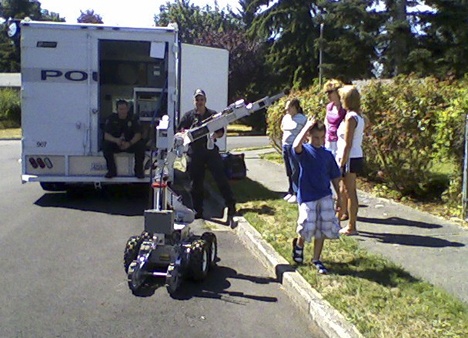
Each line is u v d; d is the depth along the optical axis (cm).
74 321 497
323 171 576
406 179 932
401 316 464
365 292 518
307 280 557
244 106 602
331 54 3331
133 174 1030
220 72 1631
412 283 538
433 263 604
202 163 883
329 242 682
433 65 2839
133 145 1009
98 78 1012
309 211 574
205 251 598
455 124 799
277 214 867
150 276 594
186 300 549
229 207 884
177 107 1123
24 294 562
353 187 709
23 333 471
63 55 1002
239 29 4519
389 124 920
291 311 524
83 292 569
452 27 2883
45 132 1013
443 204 882
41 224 869
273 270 618
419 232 730
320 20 3297
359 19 3025
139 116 1185
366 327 445
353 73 3184
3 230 826
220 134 865
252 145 2370
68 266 655
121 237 797
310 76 3731
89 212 966
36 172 1021
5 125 3619
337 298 506
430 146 877
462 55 2866
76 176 1026
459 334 429
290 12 3778
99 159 1030
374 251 649
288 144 936
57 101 1010
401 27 2855
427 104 874
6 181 1320
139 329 482
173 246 583
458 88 912
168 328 485
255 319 505
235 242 772
